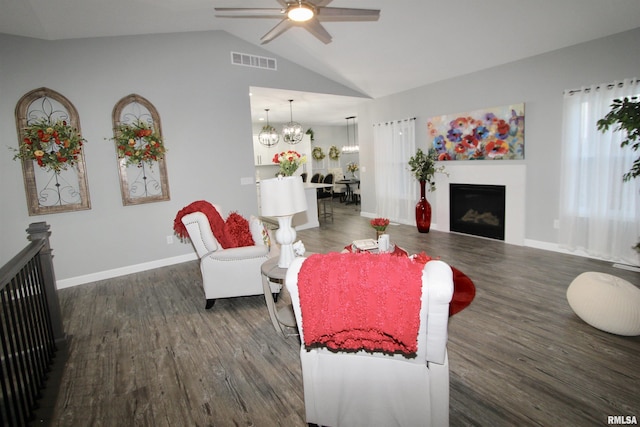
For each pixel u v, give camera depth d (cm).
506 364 221
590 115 389
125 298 365
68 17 348
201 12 412
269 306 270
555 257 423
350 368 158
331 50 500
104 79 420
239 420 185
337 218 769
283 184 251
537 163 453
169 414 192
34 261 238
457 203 564
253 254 318
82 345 270
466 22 386
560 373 210
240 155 527
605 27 360
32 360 211
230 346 261
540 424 172
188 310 329
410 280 134
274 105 714
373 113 703
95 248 427
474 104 519
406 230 610
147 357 250
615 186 378
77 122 405
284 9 271
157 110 455
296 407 194
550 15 354
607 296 250
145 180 455
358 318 140
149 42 446
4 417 194
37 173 391
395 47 470
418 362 148
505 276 370
